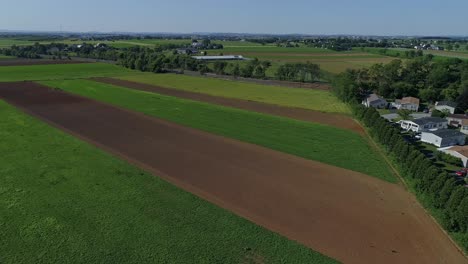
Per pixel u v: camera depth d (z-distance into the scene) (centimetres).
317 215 3097
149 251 2505
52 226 2756
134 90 9144
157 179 3678
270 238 2722
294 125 6062
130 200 3209
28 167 3844
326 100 8475
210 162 4228
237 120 6288
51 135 5025
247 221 2948
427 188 3412
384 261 2519
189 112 6800
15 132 5103
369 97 8400
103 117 6206
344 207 3250
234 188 3556
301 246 2641
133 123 5869
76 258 2406
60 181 3531
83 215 2928
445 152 4650
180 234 2720
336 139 5303
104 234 2678
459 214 2866
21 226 2741
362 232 2861
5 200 3117
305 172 4016
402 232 2880
